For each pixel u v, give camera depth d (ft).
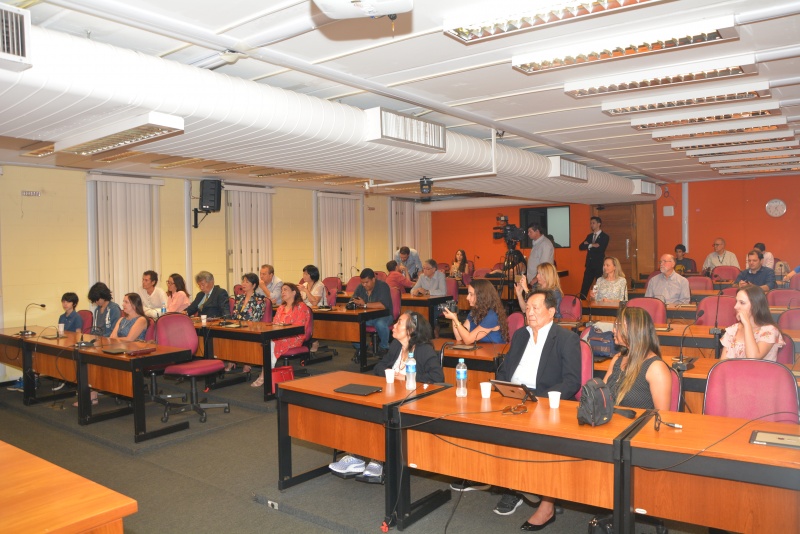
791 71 15.17
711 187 39.52
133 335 19.61
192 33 11.43
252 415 19.04
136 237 29.73
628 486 8.00
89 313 24.25
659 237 41.37
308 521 11.53
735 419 8.93
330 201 40.19
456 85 15.76
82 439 17.37
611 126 21.34
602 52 12.96
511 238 29.35
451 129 21.95
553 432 8.54
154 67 11.68
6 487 6.99
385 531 10.62
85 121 13.15
